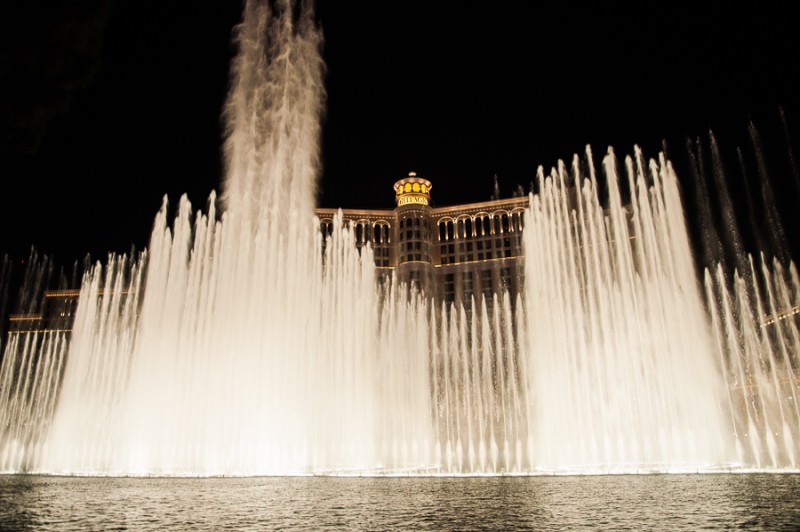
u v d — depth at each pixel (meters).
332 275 51.81
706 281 59.47
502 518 13.66
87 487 23.61
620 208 55.97
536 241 61.50
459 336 81.56
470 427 62.53
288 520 13.69
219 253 44.06
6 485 24.97
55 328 91.62
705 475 25.83
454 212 109.69
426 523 12.98
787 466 32.59
